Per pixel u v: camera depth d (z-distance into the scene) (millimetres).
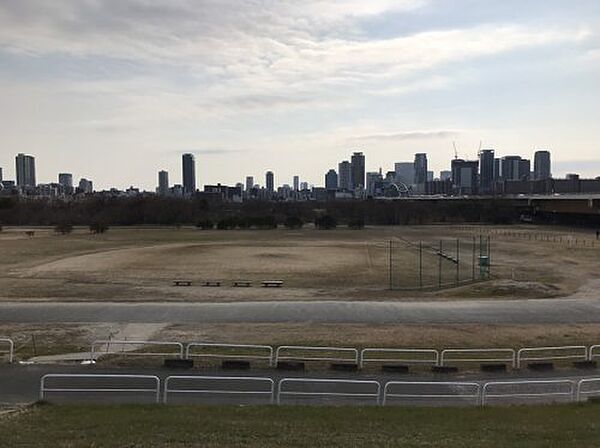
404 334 30766
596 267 60688
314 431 14352
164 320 34375
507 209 149875
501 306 38875
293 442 13172
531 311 37312
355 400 19688
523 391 21062
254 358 24812
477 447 12805
